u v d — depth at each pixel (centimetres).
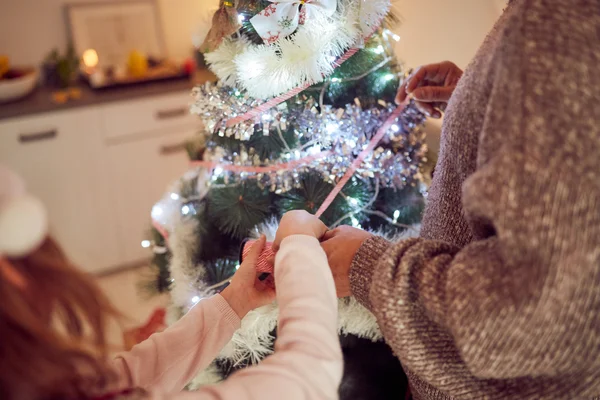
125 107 214
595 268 45
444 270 55
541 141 44
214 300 70
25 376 38
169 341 66
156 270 124
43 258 42
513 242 46
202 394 47
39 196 210
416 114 88
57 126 204
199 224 100
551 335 48
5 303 38
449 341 58
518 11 50
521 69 47
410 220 96
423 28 141
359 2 78
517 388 56
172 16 254
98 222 226
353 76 84
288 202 89
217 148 95
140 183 229
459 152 61
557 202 44
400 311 56
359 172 86
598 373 51
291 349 51
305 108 82
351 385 99
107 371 46
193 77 234
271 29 77
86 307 46
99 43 241
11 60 230
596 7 46
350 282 64
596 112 44
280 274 59
